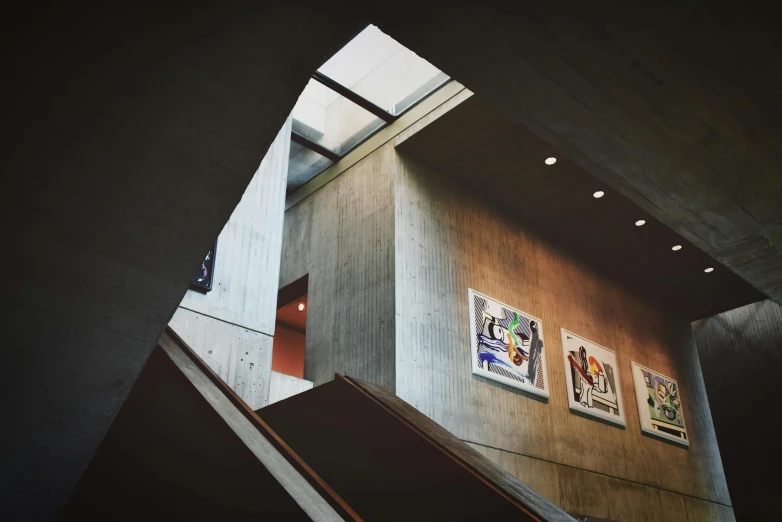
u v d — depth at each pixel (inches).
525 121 284.7
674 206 342.3
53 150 170.2
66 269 185.0
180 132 178.5
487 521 230.1
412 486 254.7
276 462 199.2
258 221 426.3
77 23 156.4
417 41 234.8
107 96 168.4
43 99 163.8
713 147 296.5
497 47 238.4
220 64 173.2
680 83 259.9
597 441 585.9
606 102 269.7
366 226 534.9
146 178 181.5
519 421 523.2
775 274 394.3
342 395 293.9
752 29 234.4
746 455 727.7
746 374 745.6
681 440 685.9
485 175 557.9
